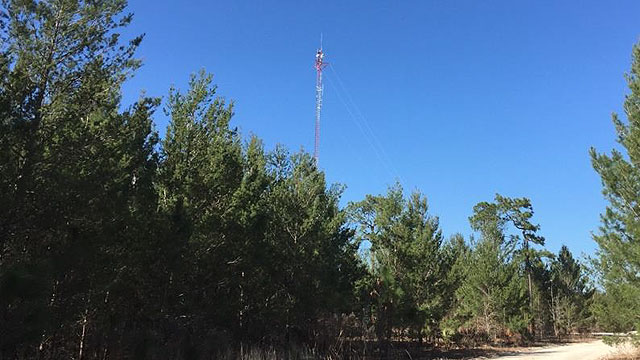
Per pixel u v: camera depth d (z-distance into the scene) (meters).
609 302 22.27
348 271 20.00
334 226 18.83
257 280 16.06
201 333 14.77
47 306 8.10
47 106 9.25
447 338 28.95
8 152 8.17
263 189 17.17
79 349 11.77
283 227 17.84
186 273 13.45
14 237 8.55
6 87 8.36
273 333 17.08
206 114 15.00
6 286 7.07
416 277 24.42
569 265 54.91
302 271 17.52
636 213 18.56
